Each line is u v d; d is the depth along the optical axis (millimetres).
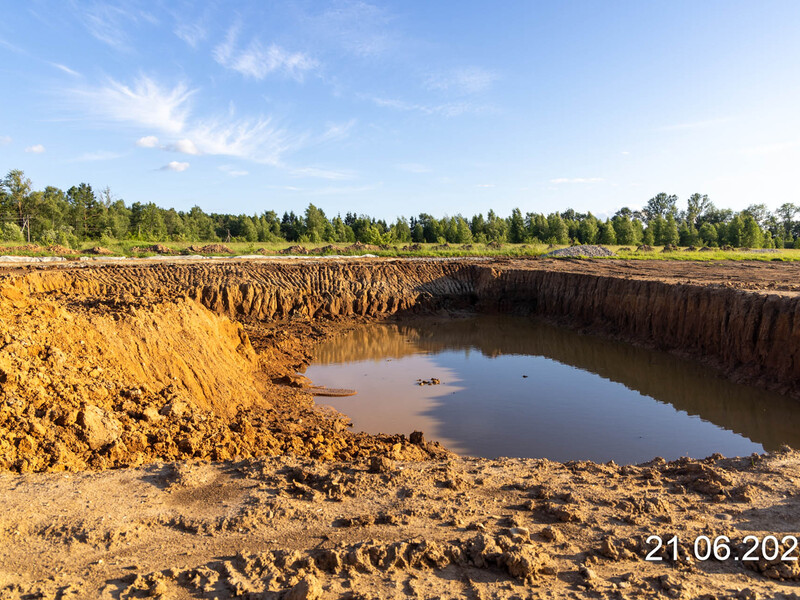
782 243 87000
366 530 7656
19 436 9508
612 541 7367
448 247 71875
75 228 81250
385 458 10727
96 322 14641
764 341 21062
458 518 8047
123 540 7137
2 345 11367
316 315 36875
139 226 86750
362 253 59750
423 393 20578
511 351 28422
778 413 17719
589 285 35406
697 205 123625
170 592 6102
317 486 9227
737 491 9000
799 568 6691
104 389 12016
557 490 9305
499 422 17312
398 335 32938
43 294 18641
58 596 5871
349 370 24141
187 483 9000
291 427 15031
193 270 36250
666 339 27672
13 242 56062
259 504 8328
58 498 8172
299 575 6438
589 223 86125
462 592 6266
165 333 16516
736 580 6582
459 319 39000
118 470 9484
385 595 6129
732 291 23625
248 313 34844
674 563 6938
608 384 21734
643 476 10266
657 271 39812
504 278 42281
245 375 19312
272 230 100562
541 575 6652
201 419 12695
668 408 18594
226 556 6922
